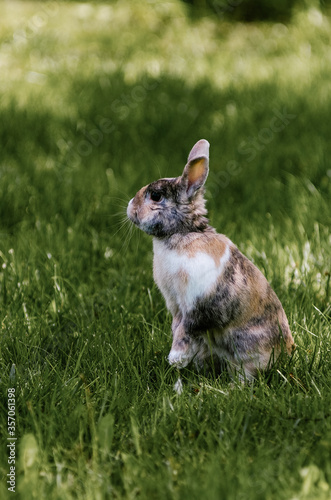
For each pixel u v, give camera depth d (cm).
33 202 1060
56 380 628
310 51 2100
